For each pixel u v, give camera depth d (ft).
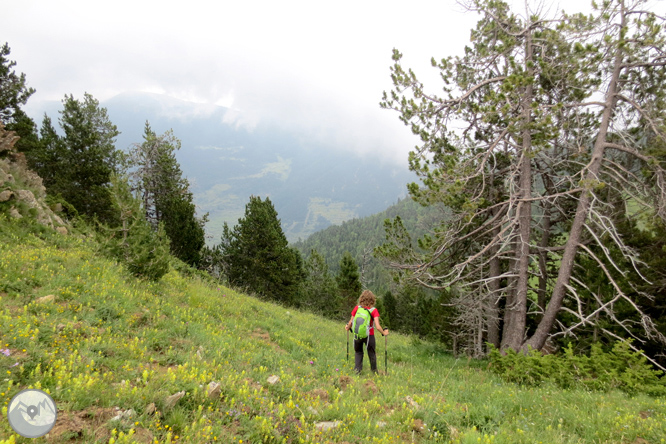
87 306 21.18
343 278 129.49
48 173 87.35
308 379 20.06
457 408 17.63
